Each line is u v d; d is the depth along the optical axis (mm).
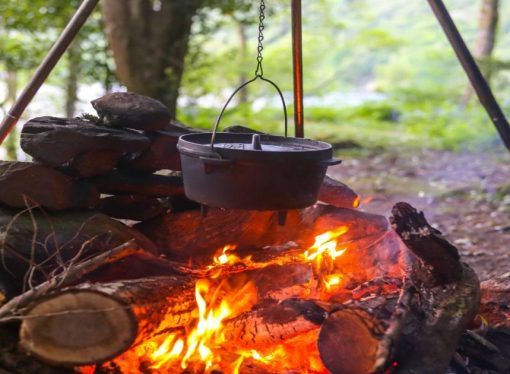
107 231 1940
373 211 3996
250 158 1625
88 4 2168
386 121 8281
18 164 1890
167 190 2121
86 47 6195
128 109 2021
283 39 11320
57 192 1913
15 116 2176
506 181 4906
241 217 2133
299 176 1665
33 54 5941
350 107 8727
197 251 2141
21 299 1622
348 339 1651
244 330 1814
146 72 5262
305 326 1751
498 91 7676
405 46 11859
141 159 2074
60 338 1577
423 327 1718
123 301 1584
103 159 1983
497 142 6352
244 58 7918
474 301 1803
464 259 3072
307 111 8289
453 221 3828
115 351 1580
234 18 5949
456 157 5957
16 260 1814
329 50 10961
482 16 7879
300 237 2184
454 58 9781
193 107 6691
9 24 5758
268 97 8562
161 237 2143
